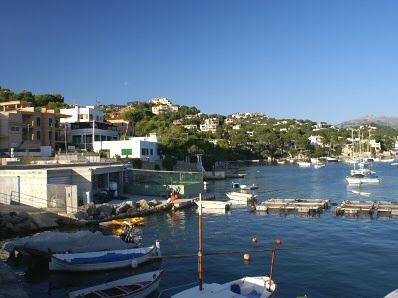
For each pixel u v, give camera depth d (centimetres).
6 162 6888
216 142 19562
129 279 2761
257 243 4209
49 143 10719
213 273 3244
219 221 5428
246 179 13250
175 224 5216
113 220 5138
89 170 6044
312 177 14088
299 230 4812
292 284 2980
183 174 8381
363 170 14275
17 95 15138
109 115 18275
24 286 2959
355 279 3072
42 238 3472
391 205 6166
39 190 5303
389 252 3784
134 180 8231
